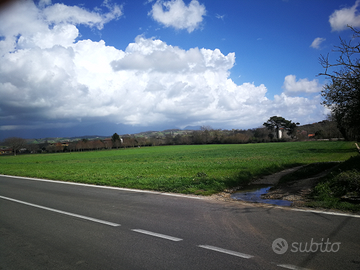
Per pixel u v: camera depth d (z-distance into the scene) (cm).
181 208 770
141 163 2973
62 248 488
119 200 925
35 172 2180
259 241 480
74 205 866
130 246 484
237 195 1003
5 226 642
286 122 11588
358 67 947
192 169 1914
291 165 1983
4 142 11906
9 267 414
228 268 381
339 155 2673
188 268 386
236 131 14162
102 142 14275
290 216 636
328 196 798
